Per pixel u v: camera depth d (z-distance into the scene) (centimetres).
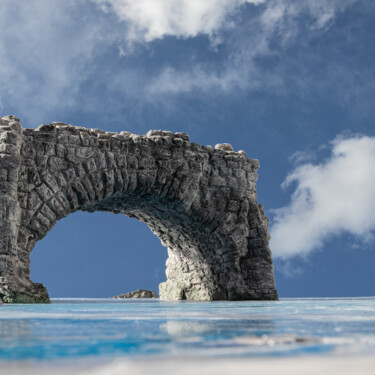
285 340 356
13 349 319
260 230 2453
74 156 2056
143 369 228
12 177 1859
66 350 312
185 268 2655
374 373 215
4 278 1759
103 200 2183
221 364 244
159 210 2367
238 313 782
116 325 514
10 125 1898
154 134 2283
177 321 573
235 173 2448
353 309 981
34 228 1945
